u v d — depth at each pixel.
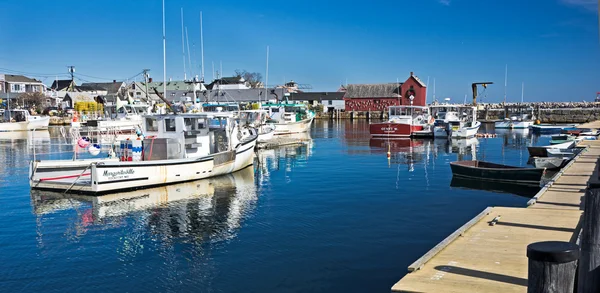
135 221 14.77
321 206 16.45
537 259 5.06
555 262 4.97
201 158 21.22
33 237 13.12
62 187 18.55
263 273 10.34
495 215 11.74
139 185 19.12
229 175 23.36
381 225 13.92
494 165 21.81
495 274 7.65
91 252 11.86
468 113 54.47
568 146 31.27
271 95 91.25
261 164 28.12
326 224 14.09
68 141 45.44
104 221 14.76
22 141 46.06
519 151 35.53
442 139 47.03
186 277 10.20
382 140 46.31
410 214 15.24
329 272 10.32
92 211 15.98
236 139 25.52
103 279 10.16
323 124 82.38
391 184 20.72
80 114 72.00
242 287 9.64
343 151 35.75
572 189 15.36
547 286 5.04
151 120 21.53
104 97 84.44
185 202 17.33
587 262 5.63
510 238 9.69
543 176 21.53
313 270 10.45
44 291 9.59
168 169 19.95
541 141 44.75
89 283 9.95
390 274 10.16
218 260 11.17
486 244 9.30
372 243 12.22
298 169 25.86
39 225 14.30
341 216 15.03
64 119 75.31
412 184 20.66
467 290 7.01
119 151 21.17
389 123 48.78
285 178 22.67
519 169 19.80
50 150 36.44
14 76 99.06
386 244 12.13
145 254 11.66
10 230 13.79
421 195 18.23
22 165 27.84
